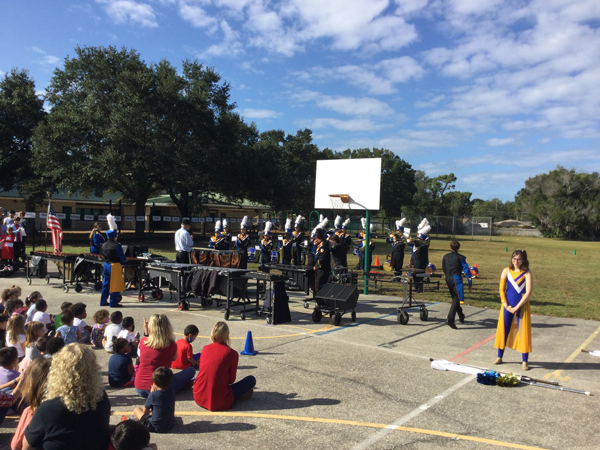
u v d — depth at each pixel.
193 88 31.17
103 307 10.12
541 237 68.00
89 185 27.88
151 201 46.22
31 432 2.90
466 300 12.02
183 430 4.34
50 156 26.56
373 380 5.80
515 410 4.93
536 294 13.41
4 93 33.56
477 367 6.39
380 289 13.84
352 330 8.53
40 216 28.12
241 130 36.03
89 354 3.04
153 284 11.61
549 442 4.20
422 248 13.88
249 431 4.33
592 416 4.80
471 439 4.23
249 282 14.43
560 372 6.27
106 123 27.69
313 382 5.71
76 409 2.90
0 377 4.55
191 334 5.93
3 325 6.17
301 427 4.43
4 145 32.47
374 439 4.19
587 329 8.95
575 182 67.50
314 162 59.00
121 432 2.81
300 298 12.19
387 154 77.25
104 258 10.28
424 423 4.56
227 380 4.85
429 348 7.38
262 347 7.26
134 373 5.58
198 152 30.91
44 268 13.37
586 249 38.94
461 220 55.69
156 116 28.42
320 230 10.59
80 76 29.78
